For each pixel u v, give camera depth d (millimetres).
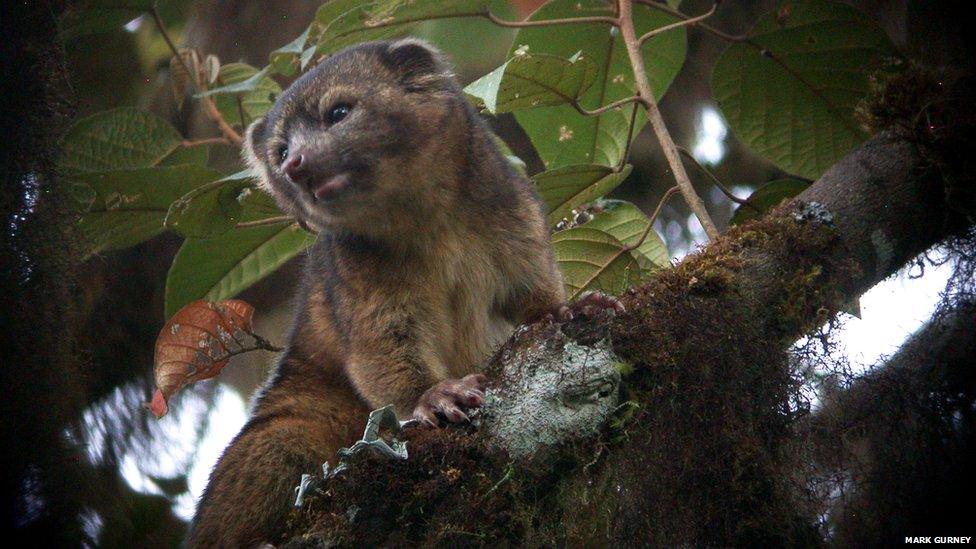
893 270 6027
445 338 7535
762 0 11344
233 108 8828
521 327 5961
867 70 7562
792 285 5785
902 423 6035
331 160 7191
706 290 5730
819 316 5809
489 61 11586
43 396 6449
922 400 6102
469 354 7602
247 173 7145
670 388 5477
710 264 5816
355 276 7469
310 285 8141
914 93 6105
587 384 5352
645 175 11484
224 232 7562
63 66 6809
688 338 5559
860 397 6016
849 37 7504
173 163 8031
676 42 7984
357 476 5293
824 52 7590
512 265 7398
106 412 9602
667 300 5672
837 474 5859
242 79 8641
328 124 7398
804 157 7805
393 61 7566
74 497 6617
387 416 5520
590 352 5453
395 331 7336
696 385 5504
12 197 6461
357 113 7316
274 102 8430
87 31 7793
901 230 5980
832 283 5844
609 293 7602
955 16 8070
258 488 7297
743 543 5445
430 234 7398
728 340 5590
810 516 5625
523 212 7402
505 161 7734
